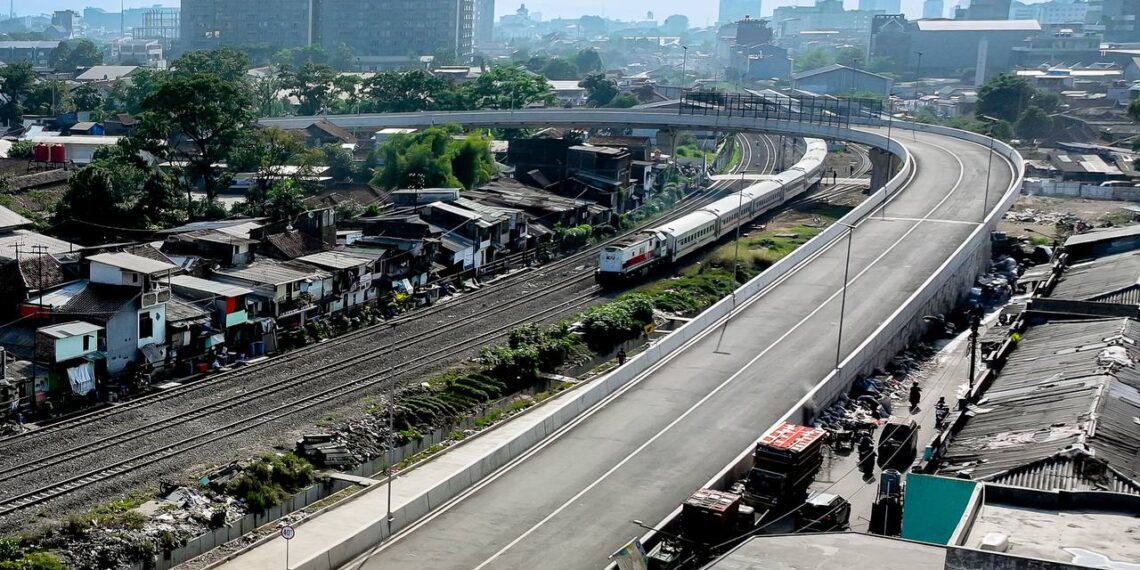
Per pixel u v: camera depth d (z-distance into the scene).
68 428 64.75
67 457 60.81
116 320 71.81
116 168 114.94
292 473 61.03
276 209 114.94
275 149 134.50
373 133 190.75
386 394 74.31
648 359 78.69
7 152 149.75
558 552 51.88
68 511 54.84
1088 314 72.31
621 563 48.03
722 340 84.75
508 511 56.16
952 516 43.41
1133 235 93.44
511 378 80.62
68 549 51.03
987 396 59.62
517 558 51.22
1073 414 52.31
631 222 137.62
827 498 58.19
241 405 70.44
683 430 67.44
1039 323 74.19
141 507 55.69
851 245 111.38
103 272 74.38
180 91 123.12
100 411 67.75
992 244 119.62
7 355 68.19
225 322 79.12
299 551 52.50
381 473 63.84
